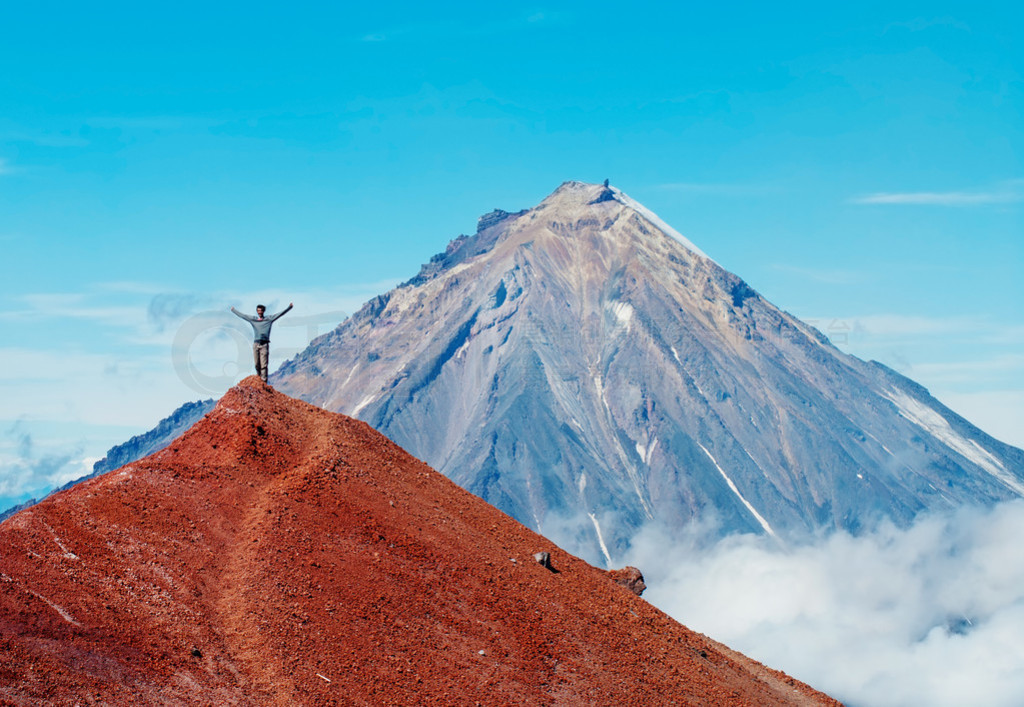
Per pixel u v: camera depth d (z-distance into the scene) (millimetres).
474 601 62250
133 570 52594
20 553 50250
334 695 51250
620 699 60906
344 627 55406
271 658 51562
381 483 68750
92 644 47188
